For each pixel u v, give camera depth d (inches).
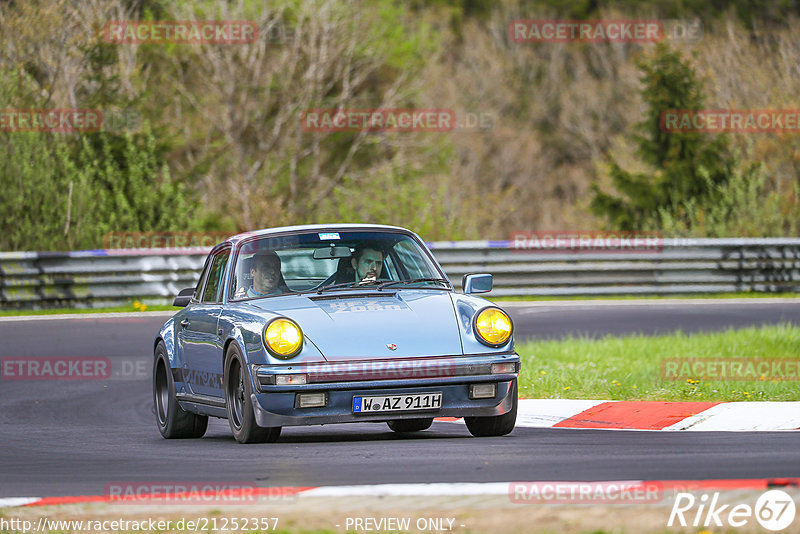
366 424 1405.0
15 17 4264.3
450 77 7770.7
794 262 3260.3
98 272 2925.7
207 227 5113.2
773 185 4626.0
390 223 4094.5
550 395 1481.3
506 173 7706.7
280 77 5738.2
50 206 3339.1
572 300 3120.1
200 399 1239.5
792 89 5265.8
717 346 1915.6
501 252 3166.8
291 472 928.9
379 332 1111.0
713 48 5620.1
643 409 1296.8
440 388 1101.1
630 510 713.0
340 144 6131.9
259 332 1098.1
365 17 5915.4
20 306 2834.6
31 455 1138.7
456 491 784.3
